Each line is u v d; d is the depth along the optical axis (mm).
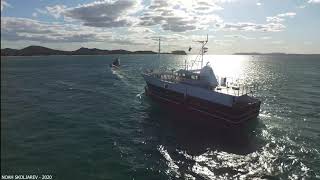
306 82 86250
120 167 23984
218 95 37500
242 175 22766
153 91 53031
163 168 24000
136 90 66125
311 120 39781
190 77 45469
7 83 75938
